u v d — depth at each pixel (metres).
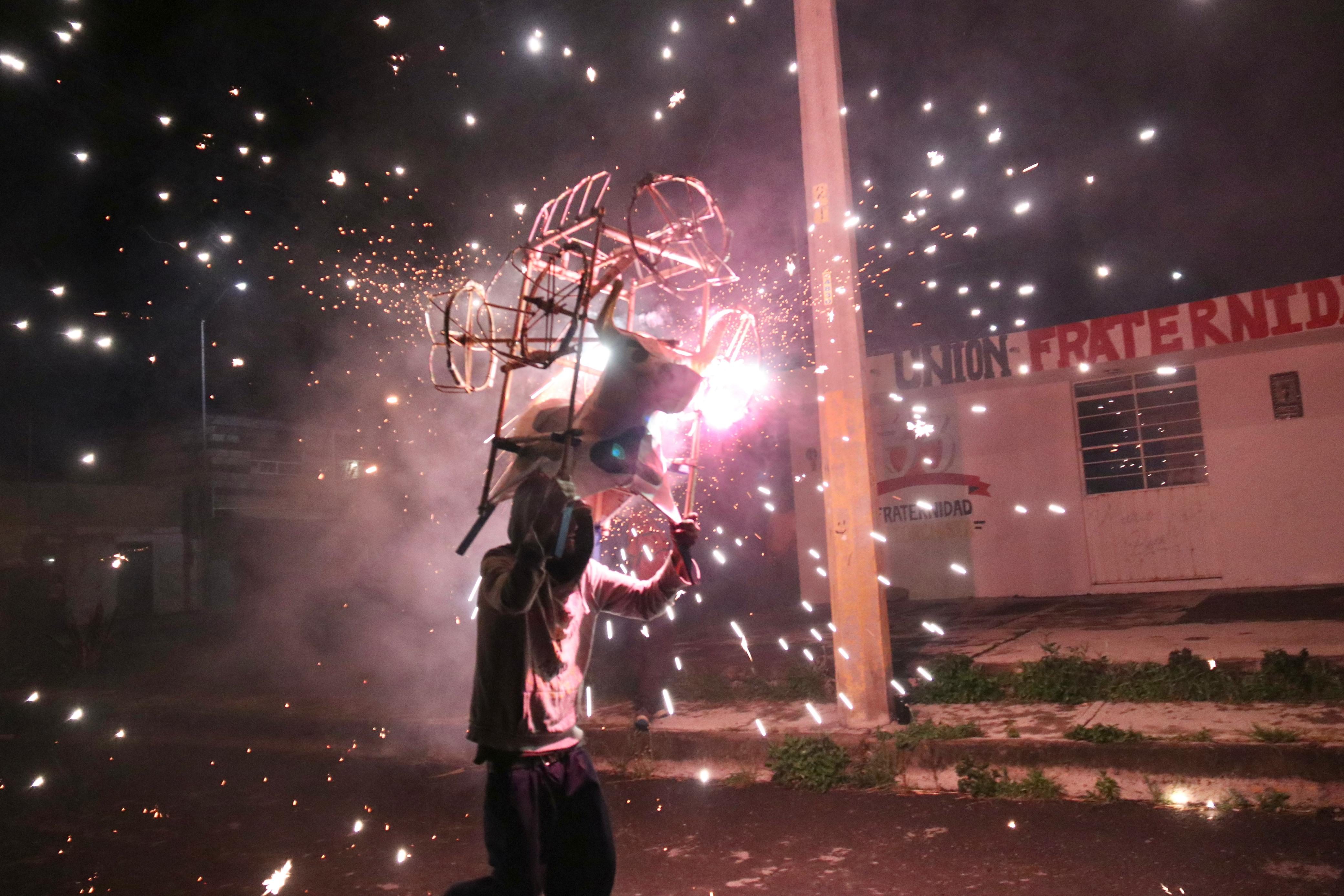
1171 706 6.43
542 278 2.78
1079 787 5.62
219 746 9.37
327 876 5.32
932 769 6.10
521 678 2.92
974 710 6.89
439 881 5.11
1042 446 12.84
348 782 7.61
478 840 5.81
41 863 5.86
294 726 9.23
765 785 6.43
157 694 11.56
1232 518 11.67
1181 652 6.89
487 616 2.96
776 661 8.95
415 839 5.93
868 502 6.73
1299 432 11.32
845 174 6.86
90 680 13.40
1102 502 12.46
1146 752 5.54
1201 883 4.18
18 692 12.43
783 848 5.14
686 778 6.84
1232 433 11.70
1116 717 6.27
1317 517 11.19
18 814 7.12
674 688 8.55
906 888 4.43
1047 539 12.75
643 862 5.11
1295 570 11.27
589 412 2.72
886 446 13.80
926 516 13.52
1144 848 4.64
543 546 2.65
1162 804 5.28
